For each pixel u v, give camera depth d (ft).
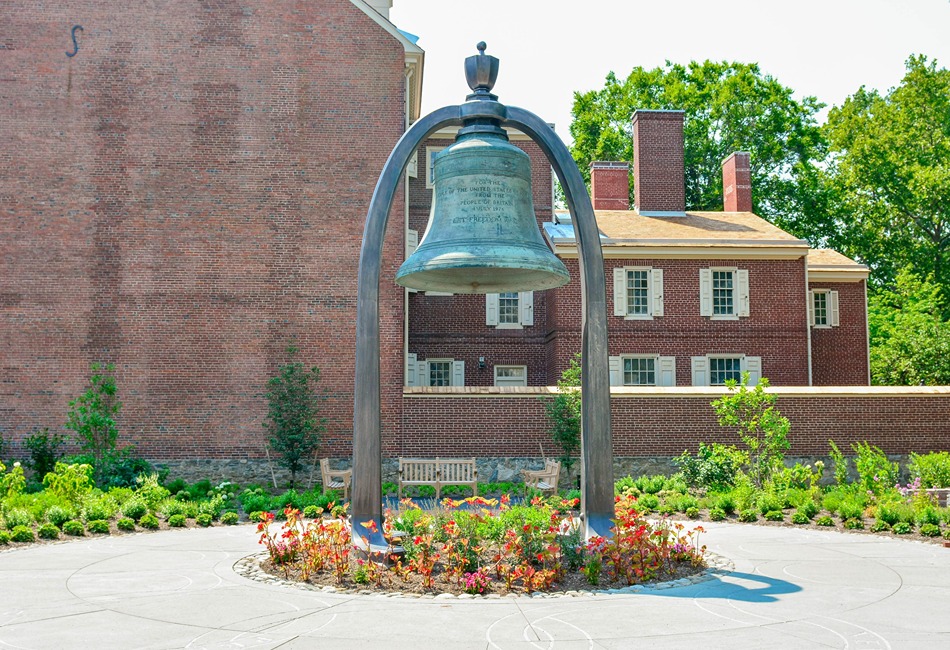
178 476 80.23
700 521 56.39
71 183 82.07
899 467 81.41
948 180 163.43
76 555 42.22
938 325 119.96
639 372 107.34
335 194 83.82
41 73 82.84
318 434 81.51
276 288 82.64
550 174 115.14
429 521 37.88
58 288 81.20
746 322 108.47
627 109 174.19
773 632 25.94
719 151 169.27
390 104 85.05
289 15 85.10
